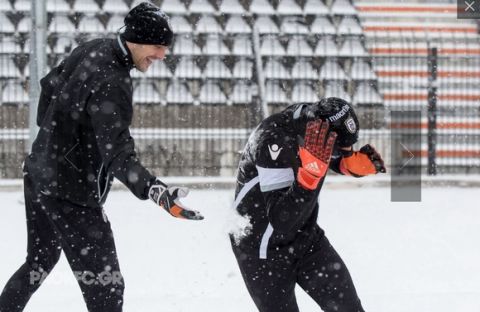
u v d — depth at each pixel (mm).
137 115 16453
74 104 5188
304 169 4785
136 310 7523
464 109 18234
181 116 16625
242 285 8570
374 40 18656
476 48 19109
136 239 10898
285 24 17797
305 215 5176
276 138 5062
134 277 8859
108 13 17125
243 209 5289
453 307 7695
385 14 19891
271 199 4980
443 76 18750
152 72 16781
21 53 16484
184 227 11695
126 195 14812
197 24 17406
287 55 17328
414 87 18094
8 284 5883
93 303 5488
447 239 11180
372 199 14664
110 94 5016
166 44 5227
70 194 5363
